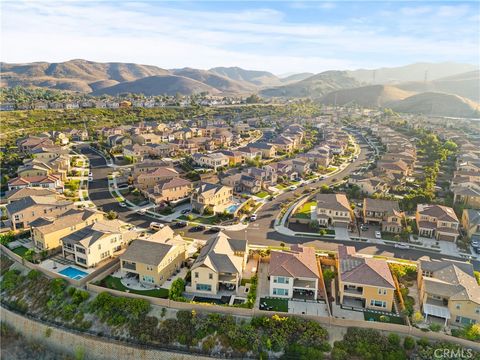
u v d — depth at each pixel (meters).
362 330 60.31
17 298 72.31
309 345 58.97
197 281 68.94
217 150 181.88
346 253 76.00
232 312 63.62
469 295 61.66
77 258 77.69
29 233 92.06
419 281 71.38
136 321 63.44
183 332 61.47
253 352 59.19
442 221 95.69
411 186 133.50
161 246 73.88
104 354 61.72
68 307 66.88
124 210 110.00
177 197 119.06
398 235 95.81
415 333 59.41
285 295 68.62
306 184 139.75
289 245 89.44
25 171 128.75
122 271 75.19
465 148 176.88
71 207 101.81
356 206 115.12
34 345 65.31
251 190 127.69
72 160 161.75
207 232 96.00
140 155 168.50
